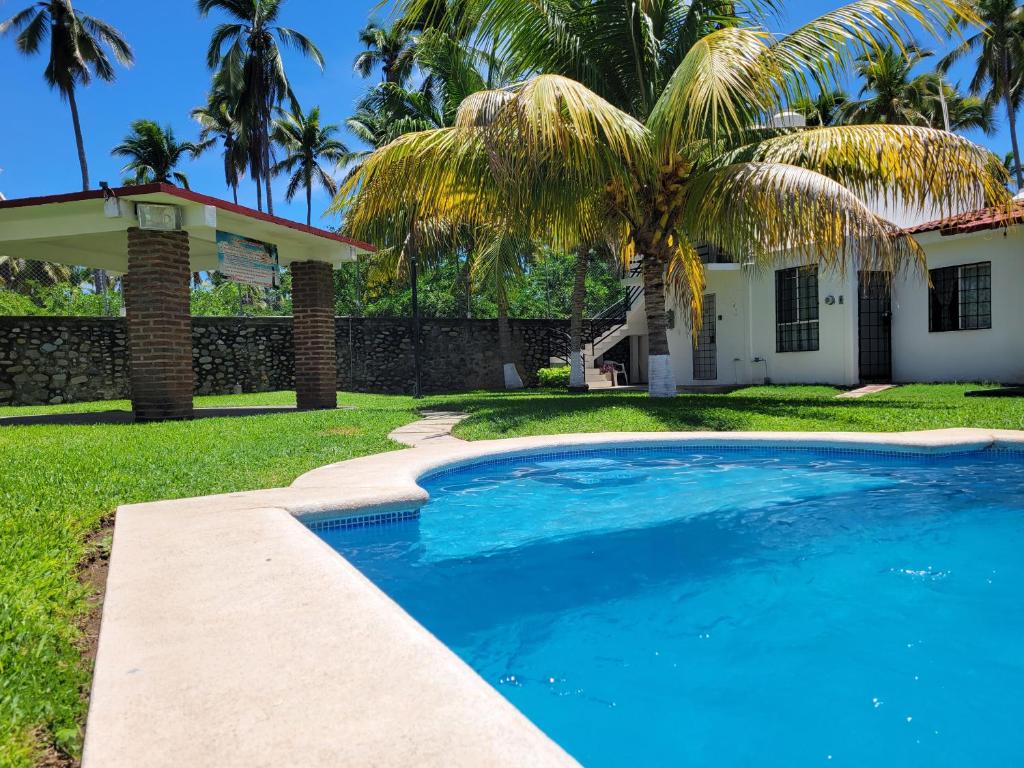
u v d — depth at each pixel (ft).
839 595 11.25
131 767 4.25
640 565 12.94
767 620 10.23
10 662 6.40
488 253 62.49
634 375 75.31
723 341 59.26
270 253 35.91
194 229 30.40
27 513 12.62
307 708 5.06
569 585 11.89
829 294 49.16
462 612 10.71
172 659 6.01
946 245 44.21
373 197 35.29
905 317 47.34
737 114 32.78
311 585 8.20
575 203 33.53
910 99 106.63
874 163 32.91
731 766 6.47
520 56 35.83
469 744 4.51
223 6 104.17
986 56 101.65
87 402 50.37
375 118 94.17
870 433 24.16
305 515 13.38
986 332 42.16
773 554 13.44
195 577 8.54
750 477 20.20
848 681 8.27
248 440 23.54
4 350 48.49
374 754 4.37
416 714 4.96
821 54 30.99
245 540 10.44
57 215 29.68
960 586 11.62
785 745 6.81
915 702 7.77
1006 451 22.61
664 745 6.93
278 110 124.77
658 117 30.42
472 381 70.13
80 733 5.31
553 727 7.27
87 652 7.03
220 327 57.67
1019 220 38.24
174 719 4.89
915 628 9.95
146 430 25.99
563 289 112.57
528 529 15.35
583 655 9.10
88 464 18.02
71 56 97.30
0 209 28.37
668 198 35.78
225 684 5.49
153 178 125.80
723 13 36.32
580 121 27.48
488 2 33.14
